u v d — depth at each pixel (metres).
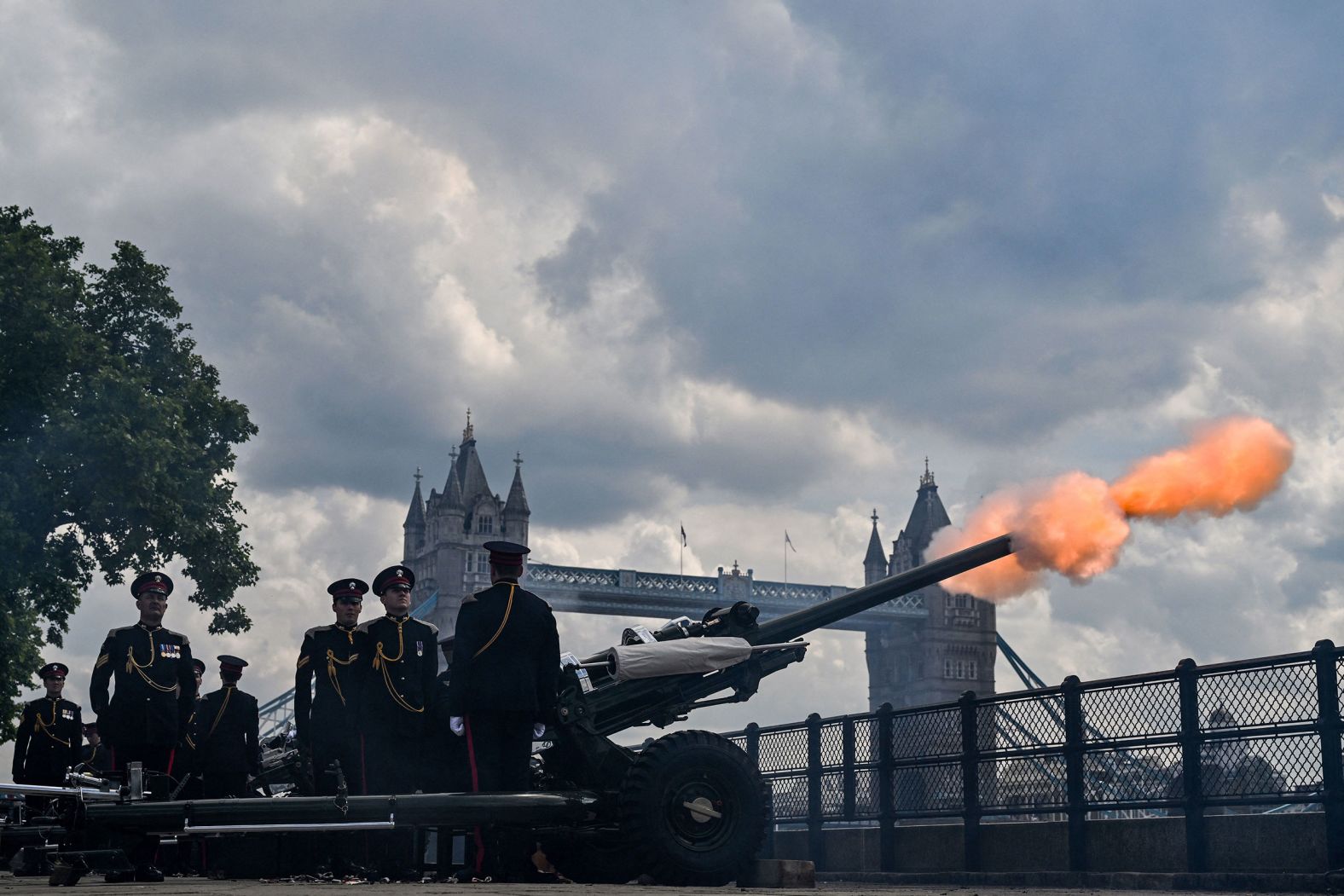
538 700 9.41
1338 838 9.44
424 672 10.04
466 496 167.12
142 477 33.19
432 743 10.05
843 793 14.55
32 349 32.94
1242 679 10.24
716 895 7.15
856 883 13.32
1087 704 11.50
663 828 9.04
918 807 13.37
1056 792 11.76
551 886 7.91
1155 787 10.85
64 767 16.06
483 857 9.41
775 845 15.74
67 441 32.50
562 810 9.12
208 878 10.97
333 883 8.48
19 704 30.00
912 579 10.67
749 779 9.30
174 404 35.41
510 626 9.33
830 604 10.62
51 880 8.35
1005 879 12.05
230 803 8.73
